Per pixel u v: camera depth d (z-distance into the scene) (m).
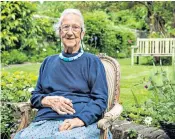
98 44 10.74
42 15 10.69
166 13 10.19
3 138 3.79
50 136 2.38
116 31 10.96
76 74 2.65
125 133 3.33
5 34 8.66
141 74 7.01
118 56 10.90
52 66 2.74
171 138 2.96
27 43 9.23
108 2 11.52
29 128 2.53
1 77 4.56
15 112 3.82
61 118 2.54
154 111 3.45
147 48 9.27
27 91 4.12
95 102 2.54
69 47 2.71
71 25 2.70
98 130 2.50
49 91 2.70
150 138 3.18
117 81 2.76
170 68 3.81
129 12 12.07
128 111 3.97
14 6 8.77
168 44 9.05
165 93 3.35
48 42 9.78
